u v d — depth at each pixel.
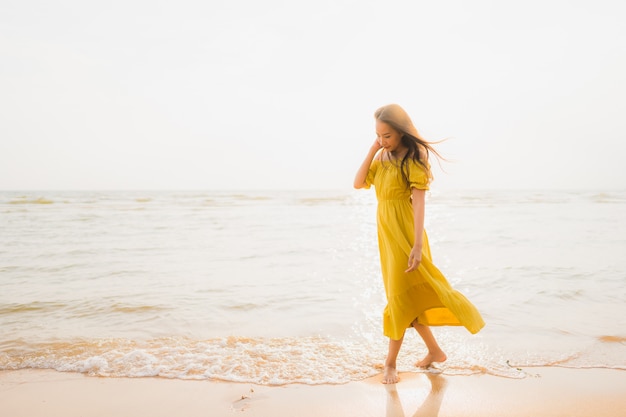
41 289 5.24
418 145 2.73
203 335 3.70
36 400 2.54
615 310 4.38
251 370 2.96
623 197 44.88
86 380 2.82
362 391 2.65
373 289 5.36
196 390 2.67
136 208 24.33
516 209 22.58
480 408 2.43
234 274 6.20
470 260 7.16
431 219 15.88
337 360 3.15
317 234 11.24
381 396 2.58
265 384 2.76
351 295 5.07
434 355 2.96
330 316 4.25
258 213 20.31
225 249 8.54
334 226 13.53
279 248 8.70
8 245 8.94
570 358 3.15
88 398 2.57
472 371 2.93
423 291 2.78
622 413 2.36
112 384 2.76
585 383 2.73
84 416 2.35
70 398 2.57
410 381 2.79
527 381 2.77
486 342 3.48
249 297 4.93
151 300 4.77
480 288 5.29
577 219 15.57
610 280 5.67
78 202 32.19
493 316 4.18
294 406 2.46
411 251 2.69
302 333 3.76
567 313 4.27
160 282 5.66
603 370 2.94
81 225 13.47
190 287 5.39
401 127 2.67
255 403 2.50
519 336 3.62
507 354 3.23
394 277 2.78
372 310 4.46
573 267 6.53
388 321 2.88
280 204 30.70
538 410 2.40
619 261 7.04
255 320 4.12
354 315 4.29
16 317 4.17
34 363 3.09
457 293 2.69
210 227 13.02
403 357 3.19
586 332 3.71
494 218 16.23
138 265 6.82
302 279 5.90
